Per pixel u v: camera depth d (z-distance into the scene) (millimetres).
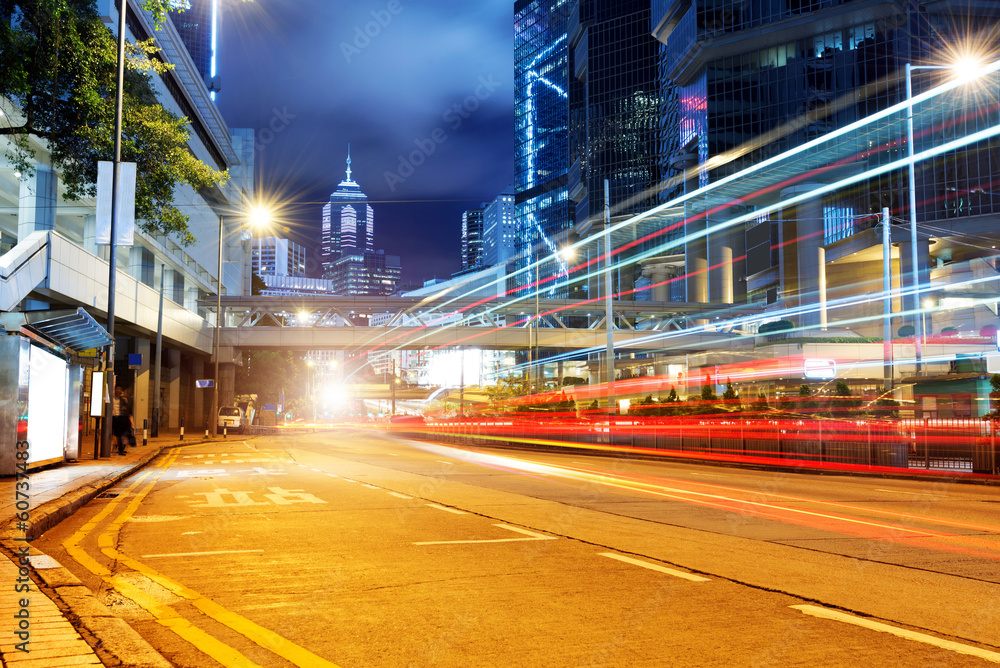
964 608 5371
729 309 76875
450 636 4602
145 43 22766
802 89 93188
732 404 28828
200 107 65750
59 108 20750
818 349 58875
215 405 47000
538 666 4043
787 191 93500
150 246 47219
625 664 4074
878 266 86000
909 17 86750
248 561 7012
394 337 65250
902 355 54969
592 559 7172
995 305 65750
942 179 79438
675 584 6098
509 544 8008
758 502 12531
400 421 83625
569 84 175875
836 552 7676
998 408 20750
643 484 15922
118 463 19734
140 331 41938
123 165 20906
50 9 18531
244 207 79438
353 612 5172
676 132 133500
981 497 14359
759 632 4703
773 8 91812
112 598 5531
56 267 27547
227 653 4242
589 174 155625
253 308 66188
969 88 79188
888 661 4137
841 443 22203
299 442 39625
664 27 112875
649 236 139875
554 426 41469
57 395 18500
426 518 10031
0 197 41188
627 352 89000
